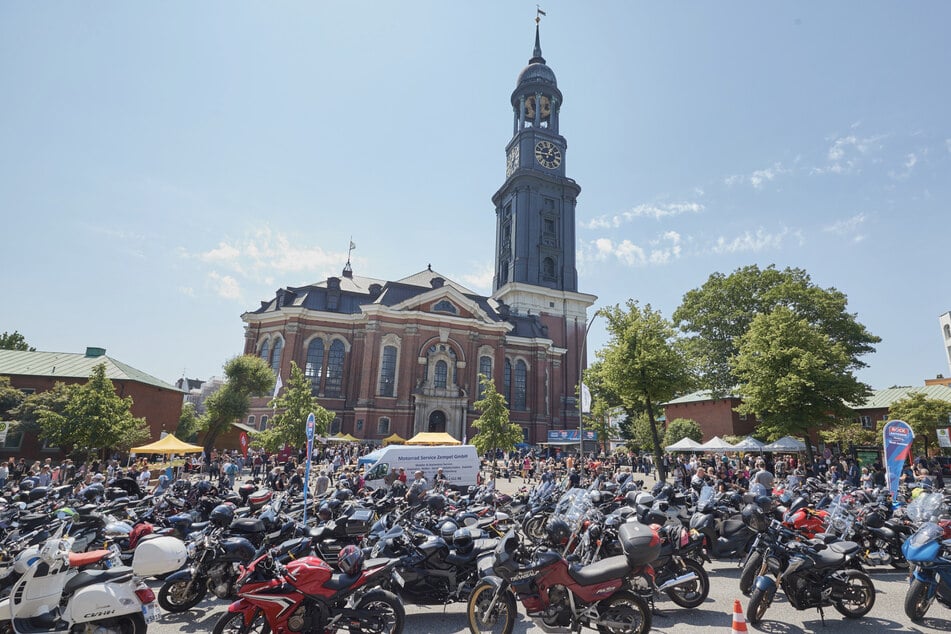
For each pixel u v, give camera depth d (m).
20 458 32.09
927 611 7.96
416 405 50.72
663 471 24.69
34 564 5.95
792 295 40.59
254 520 9.48
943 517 9.42
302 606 6.21
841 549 7.50
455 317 54.62
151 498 12.73
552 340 66.81
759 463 26.19
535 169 75.75
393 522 10.37
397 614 6.43
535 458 41.88
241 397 42.03
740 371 30.55
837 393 26.70
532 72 81.12
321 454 38.09
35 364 36.00
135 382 36.66
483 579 6.82
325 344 53.22
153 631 7.38
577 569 6.50
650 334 26.31
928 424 31.03
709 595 8.88
